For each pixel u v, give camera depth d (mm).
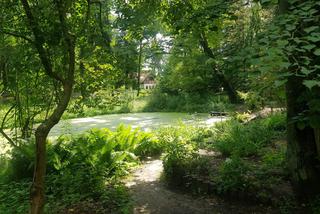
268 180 6473
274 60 2555
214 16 5227
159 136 11898
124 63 5664
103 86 6457
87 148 8812
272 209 5906
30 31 4297
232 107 21484
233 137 9992
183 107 26469
